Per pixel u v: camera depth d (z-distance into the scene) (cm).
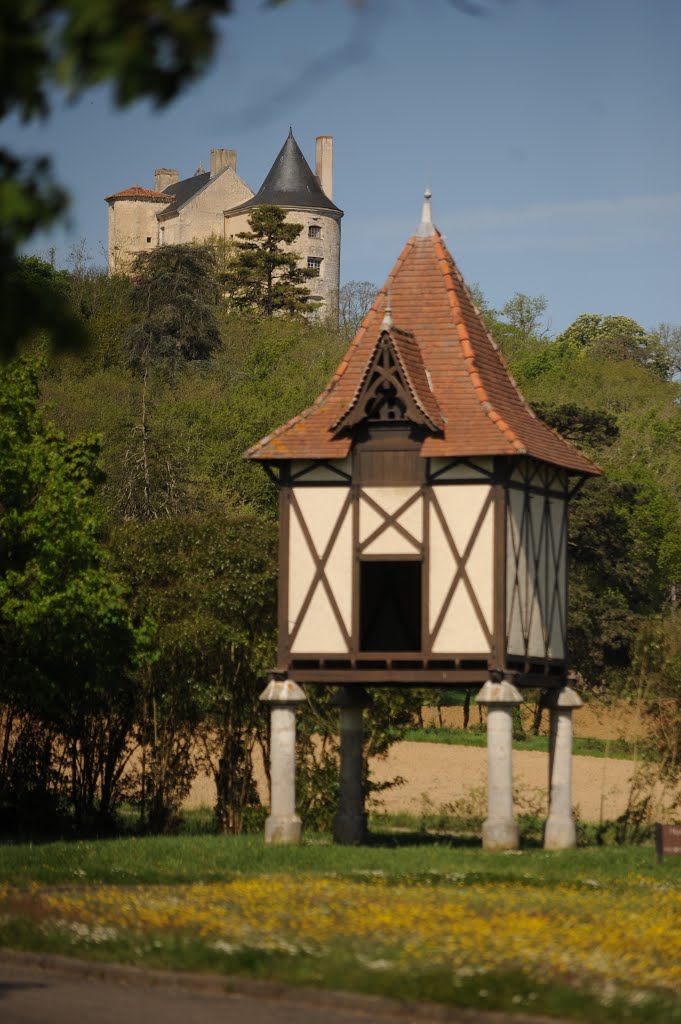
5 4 998
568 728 5025
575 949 2416
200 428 13288
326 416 4912
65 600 5272
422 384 4822
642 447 14200
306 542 4784
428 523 4669
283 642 4766
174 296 17500
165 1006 2150
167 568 5784
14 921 2722
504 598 4594
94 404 14462
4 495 5569
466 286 5309
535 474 4956
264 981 2261
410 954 2334
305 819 5662
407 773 7469
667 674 5534
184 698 5753
